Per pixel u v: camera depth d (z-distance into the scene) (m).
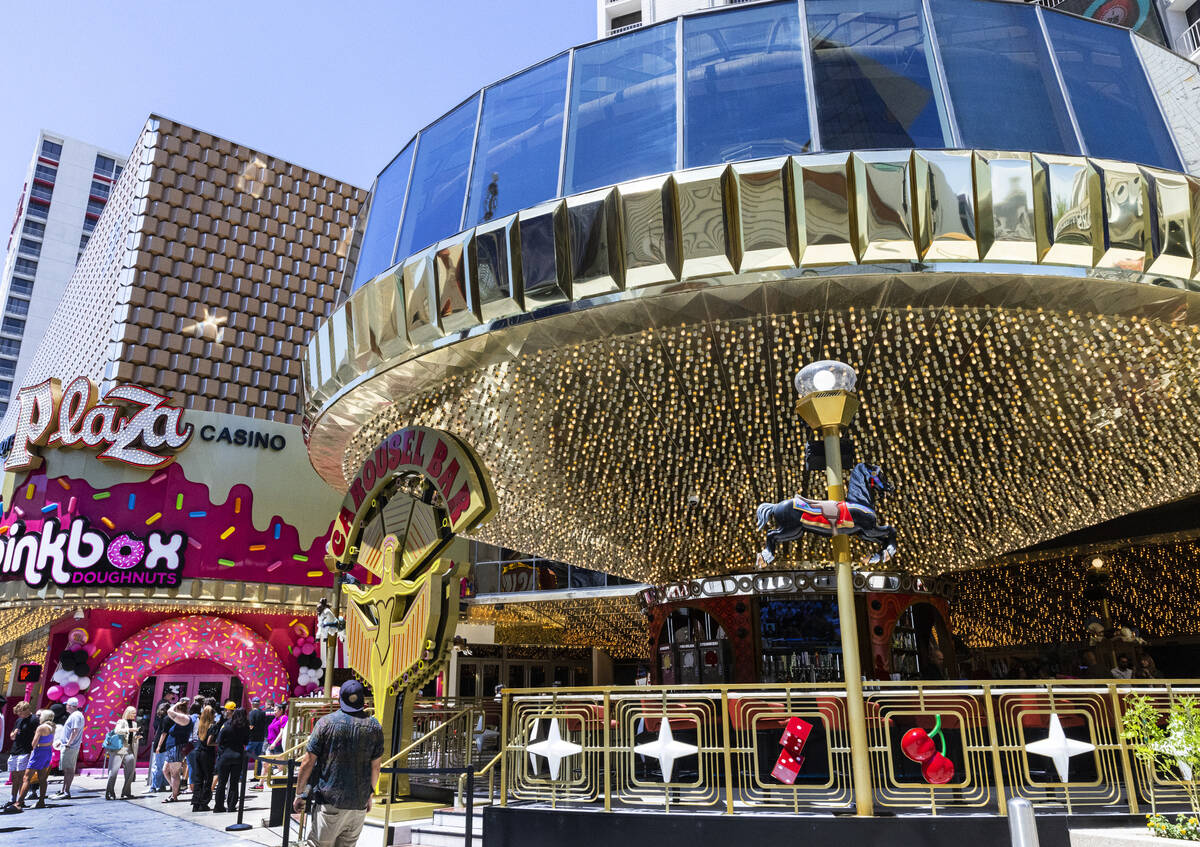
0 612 24.19
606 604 23.11
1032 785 6.66
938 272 7.38
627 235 7.76
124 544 21.23
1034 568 18.19
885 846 6.15
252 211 27.23
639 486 13.09
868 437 11.16
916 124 7.86
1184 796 6.92
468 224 9.38
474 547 24.44
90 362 26.30
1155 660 15.97
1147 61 8.84
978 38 8.48
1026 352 8.80
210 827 9.65
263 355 26.03
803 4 8.84
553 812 6.97
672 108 8.59
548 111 9.56
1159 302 7.73
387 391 10.41
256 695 21.91
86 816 10.71
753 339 8.77
